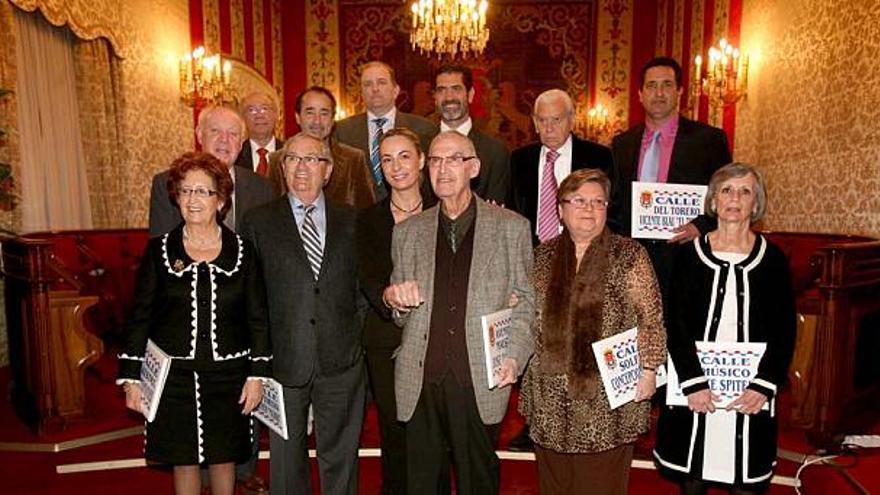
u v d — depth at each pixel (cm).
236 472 304
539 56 1048
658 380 254
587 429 225
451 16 698
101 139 600
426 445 236
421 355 230
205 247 245
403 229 240
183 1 768
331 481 267
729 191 235
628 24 1036
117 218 623
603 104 1047
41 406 376
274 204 262
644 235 311
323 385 262
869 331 377
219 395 244
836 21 493
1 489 327
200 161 239
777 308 233
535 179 338
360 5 1066
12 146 489
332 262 255
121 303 561
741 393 234
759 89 644
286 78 1095
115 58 619
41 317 376
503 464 342
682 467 243
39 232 519
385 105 393
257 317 249
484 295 226
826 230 504
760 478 236
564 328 229
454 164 223
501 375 219
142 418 404
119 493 325
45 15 507
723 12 753
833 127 495
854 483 288
